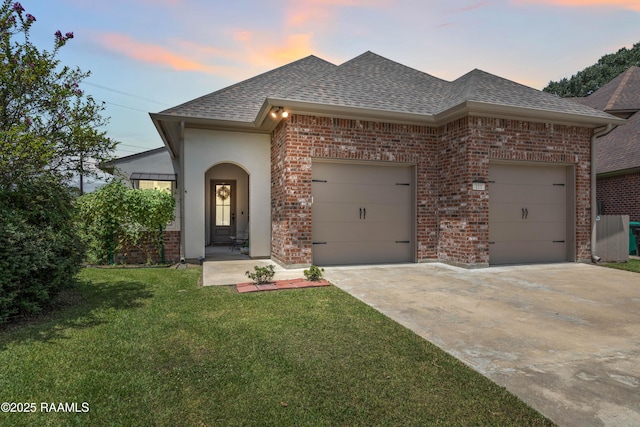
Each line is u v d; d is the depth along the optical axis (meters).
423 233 8.59
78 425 2.12
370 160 8.23
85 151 5.08
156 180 12.69
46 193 4.61
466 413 2.30
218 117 8.82
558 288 6.01
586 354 3.28
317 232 8.14
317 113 7.74
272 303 4.86
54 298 4.56
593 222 8.93
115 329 3.78
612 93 16.53
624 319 4.35
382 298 5.23
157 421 2.18
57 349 3.23
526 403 2.42
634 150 12.80
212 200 13.09
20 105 4.63
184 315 4.29
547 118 8.19
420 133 8.58
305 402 2.42
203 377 2.74
